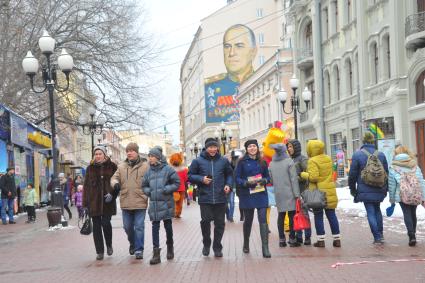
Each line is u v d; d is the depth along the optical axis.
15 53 26.81
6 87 27.02
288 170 10.97
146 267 9.45
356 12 31.70
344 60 33.81
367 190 10.87
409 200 10.51
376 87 29.36
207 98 81.94
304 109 41.31
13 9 26.92
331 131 36.69
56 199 17.78
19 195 26.48
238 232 14.26
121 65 29.73
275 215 18.95
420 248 10.30
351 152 33.38
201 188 10.20
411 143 26.42
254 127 60.66
